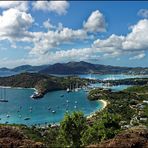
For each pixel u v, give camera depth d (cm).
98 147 4488
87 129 5512
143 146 4619
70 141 5103
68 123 5175
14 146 4541
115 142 4684
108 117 6184
